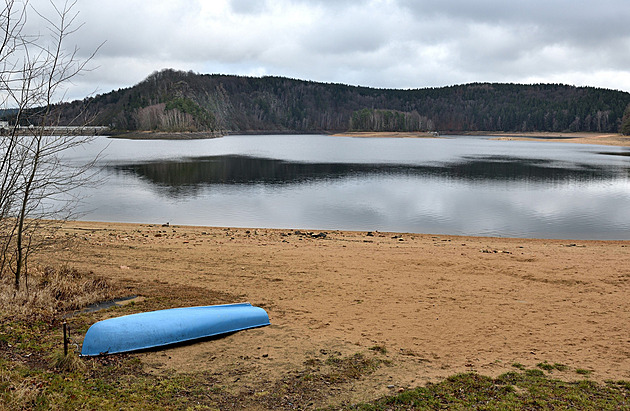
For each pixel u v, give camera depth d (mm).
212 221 24703
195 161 65688
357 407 6039
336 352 7879
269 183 41531
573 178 46094
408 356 7809
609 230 23141
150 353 7566
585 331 9062
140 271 12648
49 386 5965
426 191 36781
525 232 22578
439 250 16484
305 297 10898
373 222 24781
